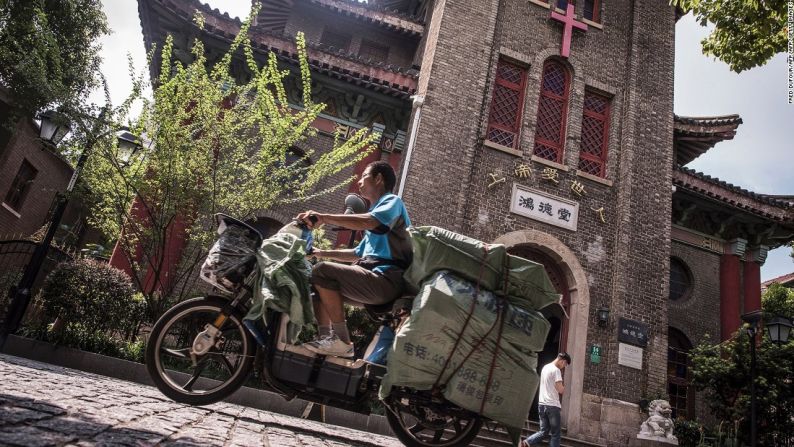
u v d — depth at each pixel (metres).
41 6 12.99
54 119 8.35
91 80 10.80
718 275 14.75
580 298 11.50
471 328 3.12
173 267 10.11
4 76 12.64
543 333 3.23
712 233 15.02
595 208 12.41
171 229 9.84
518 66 13.21
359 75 12.09
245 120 9.43
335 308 3.24
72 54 13.63
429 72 12.05
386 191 3.74
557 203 12.10
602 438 10.52
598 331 11.50
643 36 14.05
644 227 12.42
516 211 11.75
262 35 11.73
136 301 8.45
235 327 3.49
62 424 2.41
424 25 15.84
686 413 13.23
